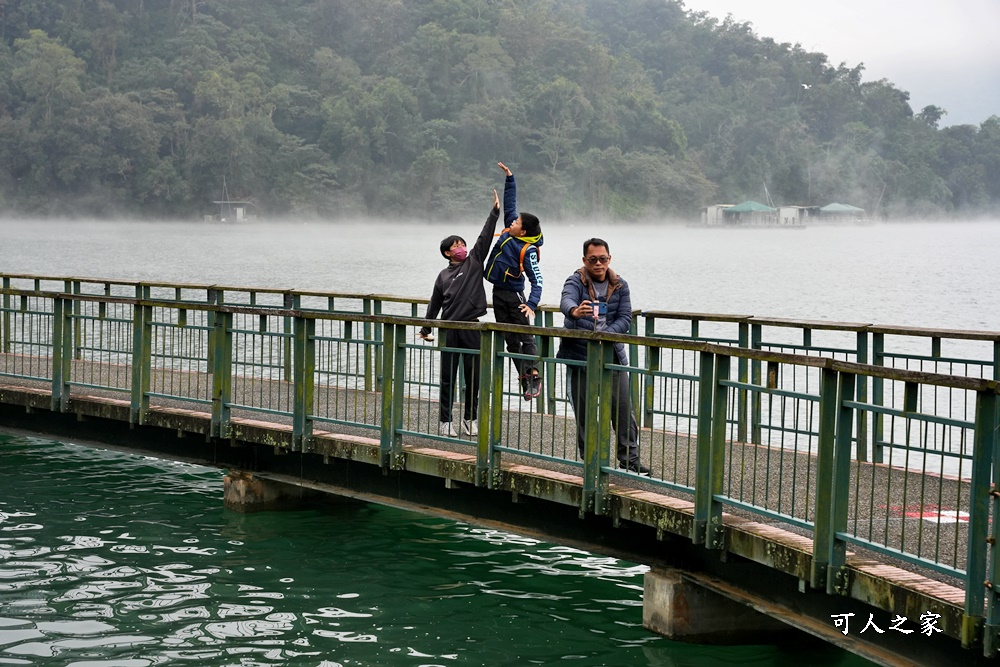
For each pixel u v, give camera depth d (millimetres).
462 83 164875
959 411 19422
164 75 157000
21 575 9656
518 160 159625
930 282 64562
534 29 178250
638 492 8094
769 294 55656
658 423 12430
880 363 9430
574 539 8727
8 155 148375
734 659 7836
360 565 10070
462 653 8070
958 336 8867
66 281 15797
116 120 146750
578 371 8648
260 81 159000
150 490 12695
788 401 20141
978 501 5660
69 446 15203
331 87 165000
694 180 170500
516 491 8734
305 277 66438
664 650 7988
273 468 11250
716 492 7324
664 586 8172
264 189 152375
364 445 9805
